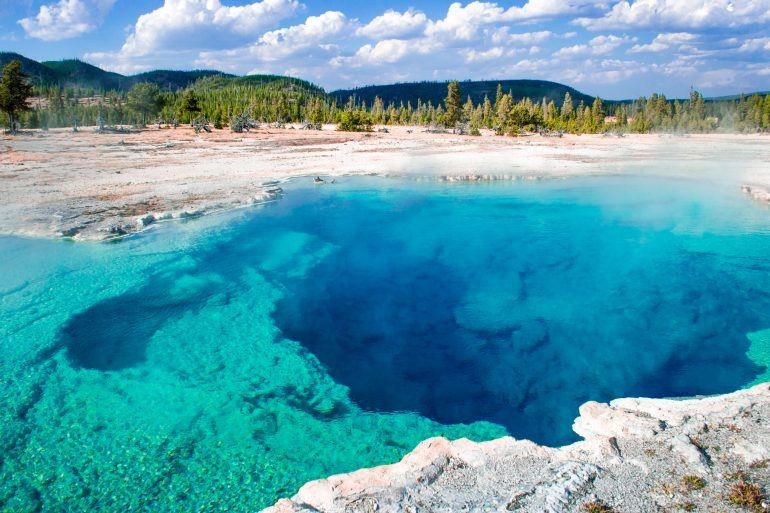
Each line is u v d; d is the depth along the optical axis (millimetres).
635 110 145250
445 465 9211
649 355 15820
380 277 22141
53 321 17266
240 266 22969
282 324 17938
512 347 16500
